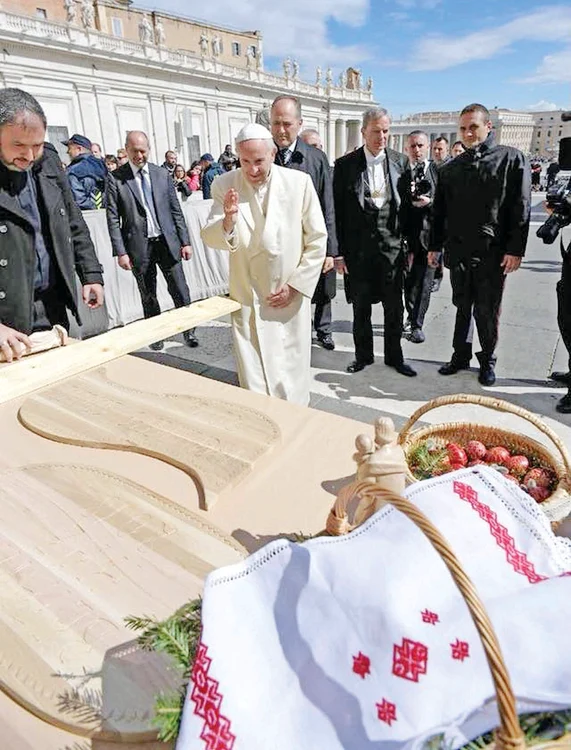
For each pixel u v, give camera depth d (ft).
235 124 103.55
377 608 1.98
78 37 71.67
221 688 1.93
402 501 1.87
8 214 6.30
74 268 7.33
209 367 11.89
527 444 4.25
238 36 121.39
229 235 7.08
